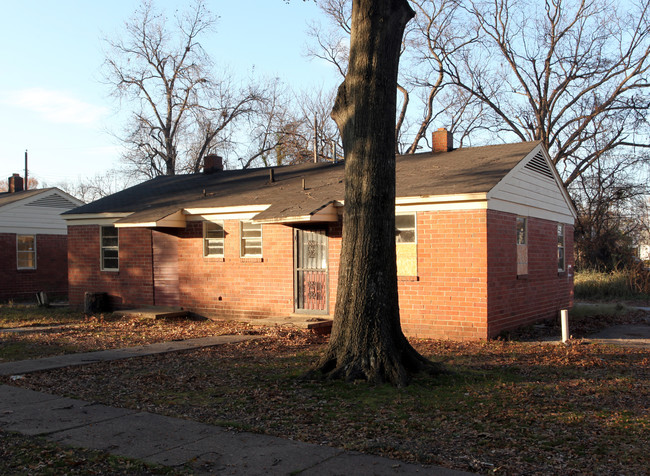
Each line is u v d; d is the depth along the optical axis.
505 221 14.37
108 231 20.50
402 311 14.39
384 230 9.09
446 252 13.82
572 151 34.50
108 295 20.25
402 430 6.40
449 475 5.07
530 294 15.91
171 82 41.84
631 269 28.52
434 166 16.48
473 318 13.45
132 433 6.41
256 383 8.88
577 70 34.00
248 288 17.28
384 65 9.07
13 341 13.73
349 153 9.20
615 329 15.74
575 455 5.57
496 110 36.66
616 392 8.15
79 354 11.74
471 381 8.79
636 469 5.20
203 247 18.16
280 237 16.70
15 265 26.39
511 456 5.55
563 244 18.98
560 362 10.52
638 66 32.25
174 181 23.73
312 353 11.67
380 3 9.02
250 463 5.43
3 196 30.00
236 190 19.47
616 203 33.12
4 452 5.84
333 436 6.24
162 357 11.39
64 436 6.33
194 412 7.29
